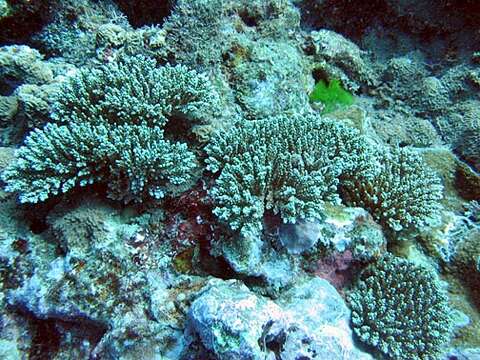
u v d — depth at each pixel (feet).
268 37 3.18
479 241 2.61
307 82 3.42
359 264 2.17
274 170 2.10
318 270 2.13
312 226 2.08
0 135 2.40
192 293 1.86
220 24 2.66
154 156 1.92
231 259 1.92
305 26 3.99
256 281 1.99
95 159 1.97
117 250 1.88
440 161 3.10
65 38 2.93
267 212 2.08
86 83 2.21
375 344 1.92
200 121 2.28
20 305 1.89
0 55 2.40
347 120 3.06
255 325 1.53
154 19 3.20
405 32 3.76
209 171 2.15
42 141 1.97
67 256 1.89
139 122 2.14
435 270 2.62
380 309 2.02
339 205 2.26
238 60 2.73
